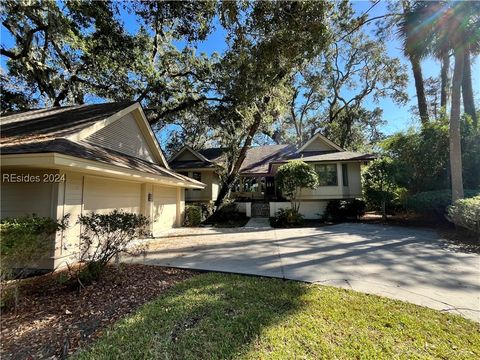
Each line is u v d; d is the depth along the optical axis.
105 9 11.40
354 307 3.31
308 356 2.35
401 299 3.58
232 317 3.02
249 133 16.22
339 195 14.62
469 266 4.98
